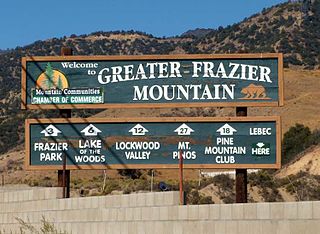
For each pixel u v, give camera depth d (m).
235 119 22.75
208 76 23.19
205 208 14.41
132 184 45.50
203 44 160.62
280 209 12.95
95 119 23.20
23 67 23.73
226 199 35.81
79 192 42.06
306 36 140.50
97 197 17.25
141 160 22.98
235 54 23.14
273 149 22.56
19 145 94.75
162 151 22.92
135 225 16.03
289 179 41.31
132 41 181.75
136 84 23.42
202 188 38.25
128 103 23.39
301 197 37.94
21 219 19.58
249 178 40.81
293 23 148.38
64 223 18.12
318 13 149.50
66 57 23.67
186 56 23.28
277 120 22.58
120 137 23.11
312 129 82.06
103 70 23.58
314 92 100.56
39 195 19.38
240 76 23.08
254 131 22.67
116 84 23.48
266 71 23.00
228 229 13.86
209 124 22.86
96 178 58.22
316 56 132.50
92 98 23.48
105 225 16.86
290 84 105.75
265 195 38.59
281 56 22.94
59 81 23.62
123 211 16.44
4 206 20.88
